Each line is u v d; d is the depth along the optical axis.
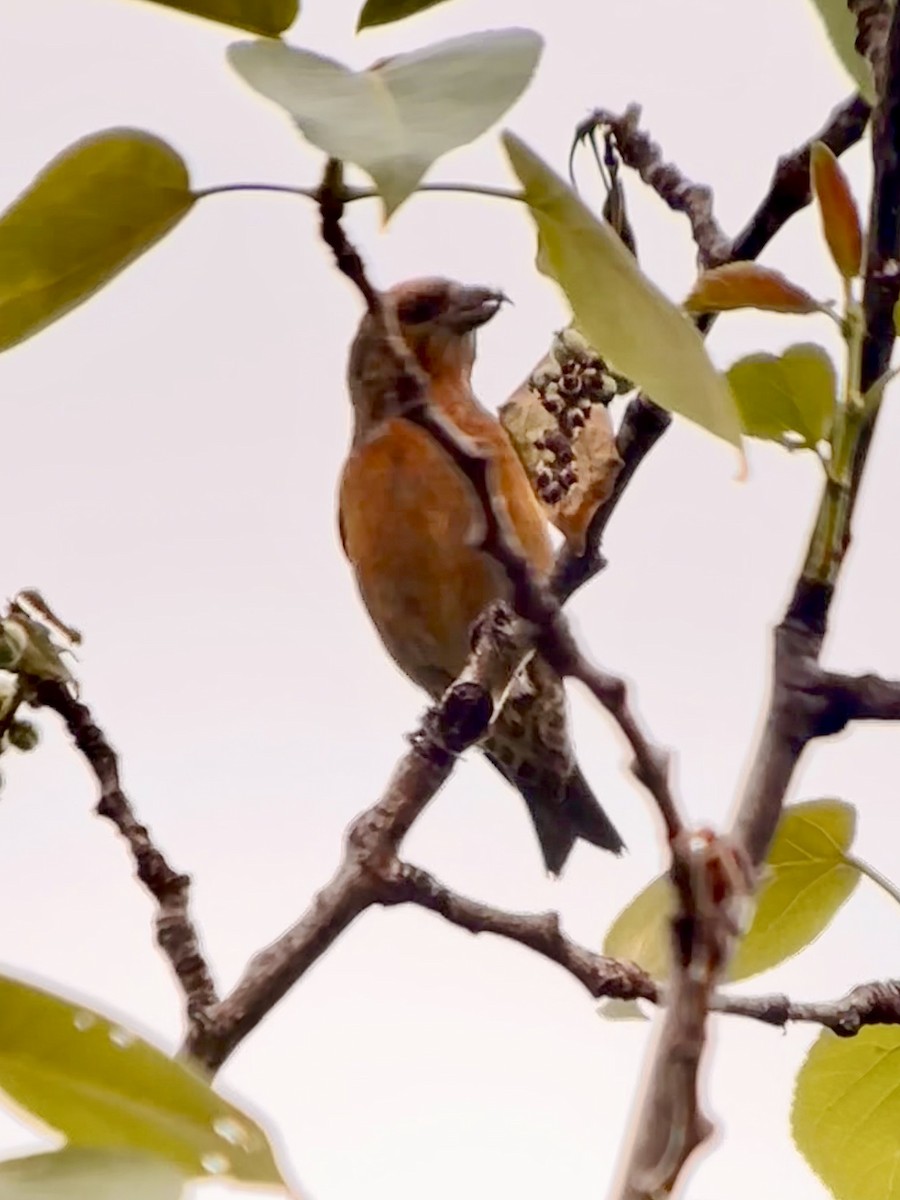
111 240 2.33
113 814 3.39
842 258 2.52
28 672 3.28
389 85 1.75
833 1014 3.26
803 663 2.44
